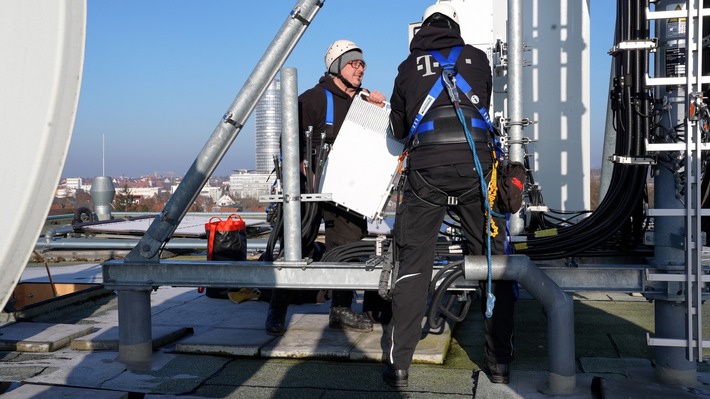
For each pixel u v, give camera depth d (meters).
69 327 4.09
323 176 3.55
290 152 3.29
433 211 2.98
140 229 8.86
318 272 3.26
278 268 3.30
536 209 4.61
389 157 3.54
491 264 2.91
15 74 0.92
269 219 3.89
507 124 4.08
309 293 5.02
